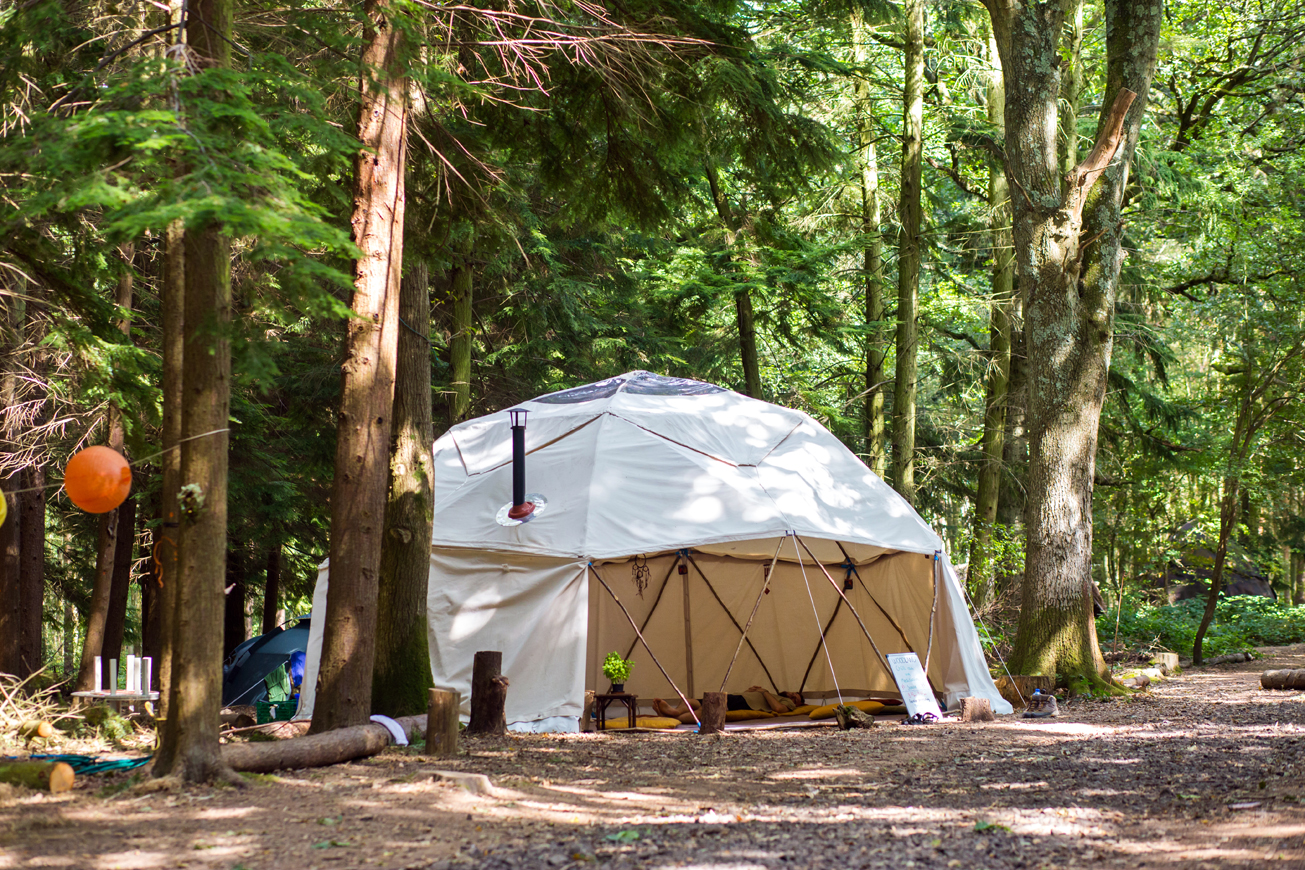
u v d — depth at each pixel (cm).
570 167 1120
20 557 1369
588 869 454
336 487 843
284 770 704
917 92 1759
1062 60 1800
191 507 641
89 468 710
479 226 1123
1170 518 2297
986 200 2131
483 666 955
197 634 648
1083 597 1269
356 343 847
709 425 1297
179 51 572
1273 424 1945
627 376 1422
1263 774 657
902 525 1270
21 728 880
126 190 502
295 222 497
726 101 1020
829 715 1199
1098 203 1285
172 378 793
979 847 486
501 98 1015
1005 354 1959
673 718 1137
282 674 1473
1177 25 2000
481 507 1207
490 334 1944
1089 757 783
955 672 1240
